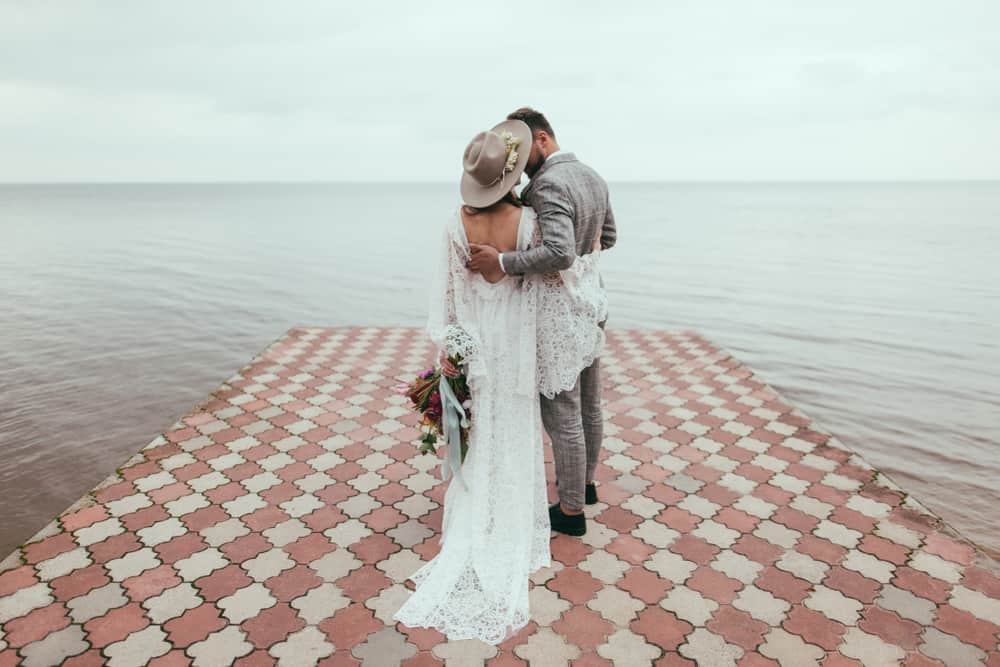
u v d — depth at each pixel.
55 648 2.08
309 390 4.79
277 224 44.47
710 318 12.78
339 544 2.75
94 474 5.87
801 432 4.05
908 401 7.21
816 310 13.48
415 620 2.25
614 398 4.67
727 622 2.27
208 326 12.53
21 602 2.32
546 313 2.49
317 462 3.57
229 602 2.34
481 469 2.58
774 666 2.06
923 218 49.78
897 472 5.29
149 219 50.03
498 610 2.31
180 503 3.09
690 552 2.72
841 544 2.79
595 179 2.46
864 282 17.30
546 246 2.28
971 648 2.14
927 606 2.36
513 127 2.49
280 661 2.05
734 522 2.97
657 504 3.14
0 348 10.43
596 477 3.44
